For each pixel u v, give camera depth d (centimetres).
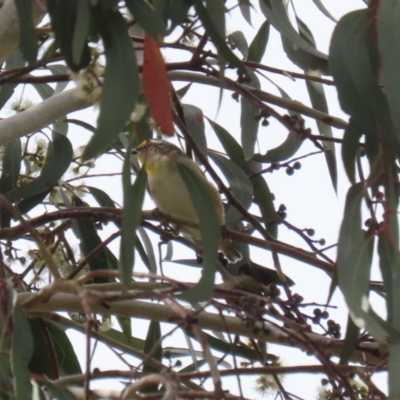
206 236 477
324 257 662
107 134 404
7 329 472
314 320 632
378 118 472
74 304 612
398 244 481
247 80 659
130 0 434
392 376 425
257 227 689
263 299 498
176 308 445
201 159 700
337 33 492
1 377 465
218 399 376
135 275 496
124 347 626
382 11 474
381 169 491
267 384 632
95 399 507
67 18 452
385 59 467
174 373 405
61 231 771
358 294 459
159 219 685
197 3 477
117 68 432
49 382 496
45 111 693
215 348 757
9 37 602
